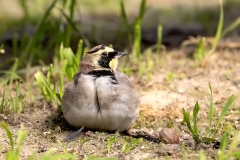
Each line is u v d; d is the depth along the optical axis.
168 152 7.90
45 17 12.90
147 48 15.41
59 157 6.96
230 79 12.14
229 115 9.83
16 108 10.11
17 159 7.15
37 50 13.72
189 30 16.95
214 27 17.59
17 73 13.05
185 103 10.63
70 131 9.20
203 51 13.62
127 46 15.45
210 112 8.67
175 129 9.35
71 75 10.45
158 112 10.04
